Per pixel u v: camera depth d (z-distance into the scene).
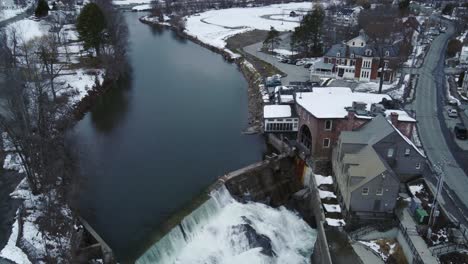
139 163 72.12
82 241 51.41
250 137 82.88
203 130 85.38
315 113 67.75
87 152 74.31
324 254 51.16
